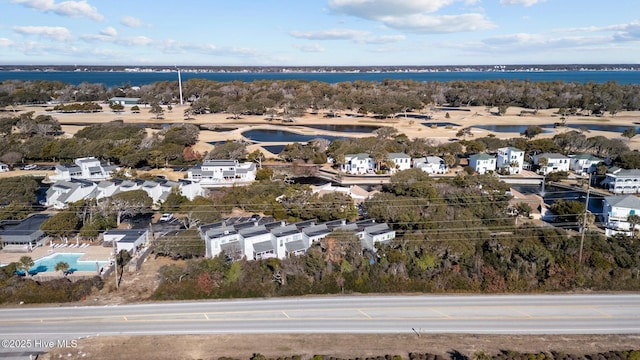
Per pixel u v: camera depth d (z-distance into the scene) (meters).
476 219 67.88
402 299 52.53
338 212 73.12
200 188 90.62
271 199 78.62
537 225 70.38
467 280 54.97
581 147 124.81
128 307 50.44
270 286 53.88
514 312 49.47
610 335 44.94
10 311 49.31
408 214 68.50
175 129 146.50
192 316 48.47
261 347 42.59
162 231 72.25
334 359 40.50
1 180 84.62
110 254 64.31
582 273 55.69
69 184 88.00
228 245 61.75
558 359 40.50
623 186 94.62
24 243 65.81
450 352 41.91
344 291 54.16
